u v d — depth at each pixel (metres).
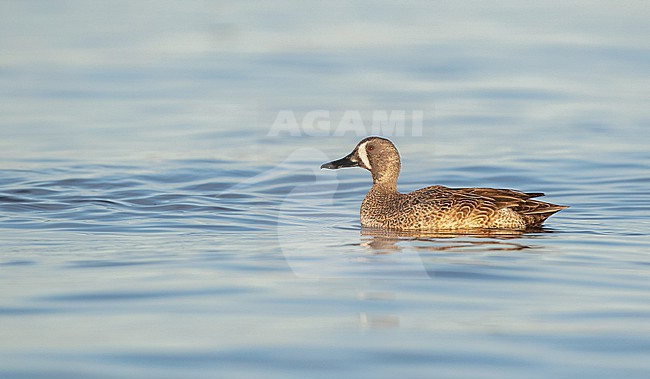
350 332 9.57
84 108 27.92
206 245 13.52
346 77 32.25
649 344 9.24
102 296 10.78
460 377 8.42
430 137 21.81
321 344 9.22
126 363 8.73
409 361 8.79
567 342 9.30
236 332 9.55
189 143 23.11
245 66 34.91
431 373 8.52
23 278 11.57
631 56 36.38
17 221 15.26
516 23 44.69
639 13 47.44
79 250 13.16
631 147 22.64
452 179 19.70
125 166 20.44
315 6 50.31
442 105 27.81
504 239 14.02
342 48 38.53
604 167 20.55
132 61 36.06
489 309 10.35
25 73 33.53
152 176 19.44
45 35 41.81
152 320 9.92
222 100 28.83
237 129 24.64
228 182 18.78
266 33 42.12
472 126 25.22
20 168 20.12
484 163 21.03
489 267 12.17
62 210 16.19
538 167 20.61
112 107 28.08
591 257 12.77
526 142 23.28
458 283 11.38
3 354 8.95
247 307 10.37
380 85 30.58
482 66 34.31
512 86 30.89
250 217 15.78
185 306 10.40
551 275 11.78
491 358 8.88
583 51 37.44
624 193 18.02
